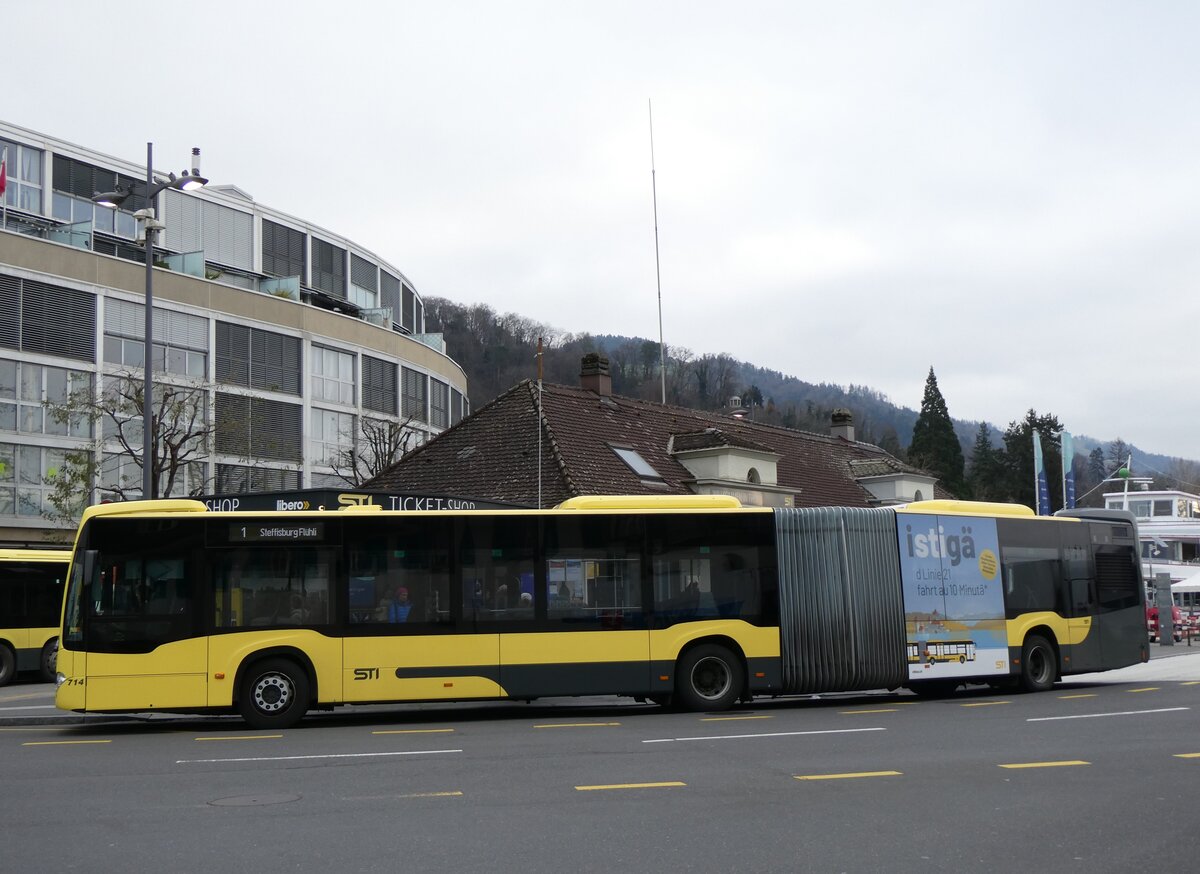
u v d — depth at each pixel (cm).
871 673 1980
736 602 1916
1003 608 2141
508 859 805
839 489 4462
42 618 2927
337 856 819
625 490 3209
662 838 868
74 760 1354
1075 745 1356
